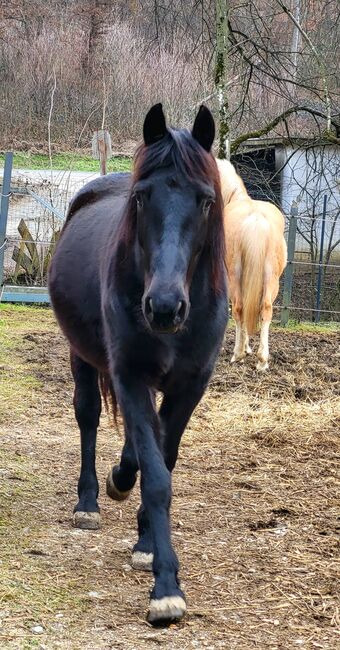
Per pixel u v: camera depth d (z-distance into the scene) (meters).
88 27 25.45
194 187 2.93
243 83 12.27
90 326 3.86
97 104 24.44
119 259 3.26
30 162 21.58
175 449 3.47
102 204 4.25
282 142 14.09
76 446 5.55
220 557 3.78
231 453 5.60
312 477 5.12
